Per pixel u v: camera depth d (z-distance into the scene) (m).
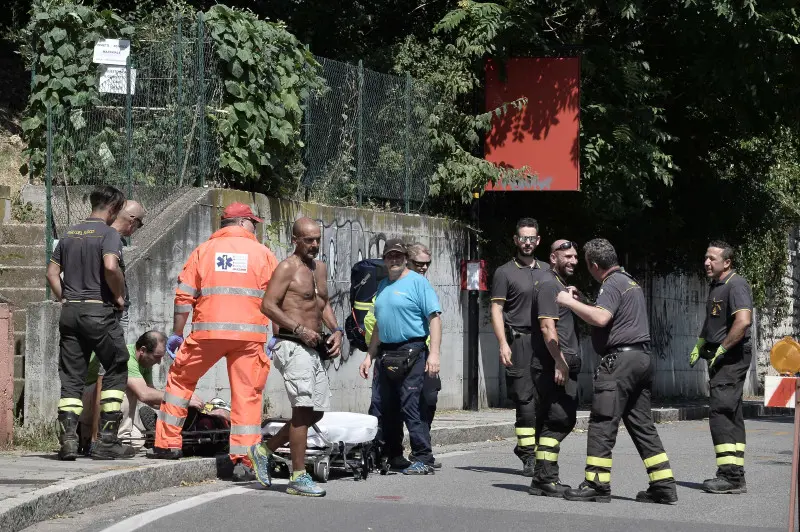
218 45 39.88
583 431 47.97
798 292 98.19
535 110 54.47
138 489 25.77
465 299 53.56
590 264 27.25
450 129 54.12
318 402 26.58
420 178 52.34
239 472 28.42
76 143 39.94
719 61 57.69
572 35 60.62
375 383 31.61
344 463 29.34
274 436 27.20
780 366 21.27
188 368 28.28
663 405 65.69
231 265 28.08
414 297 30.88
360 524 22.59
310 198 45.00
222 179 40.66
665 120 57.62
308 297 26.91
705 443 43.66
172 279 36.59
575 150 54.00
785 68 57.69
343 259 45.44
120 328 28.58
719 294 30.00
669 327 74.81
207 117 39.94
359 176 47.69
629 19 56.91
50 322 33.53
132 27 40.25
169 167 39.41
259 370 28.34
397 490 27.75
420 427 31.12
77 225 28.69
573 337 28.20
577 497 26.72
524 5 54.28
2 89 58.19
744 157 71.19
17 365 35.81
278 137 41.38
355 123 47.72
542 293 27.50
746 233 74.56
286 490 26.95
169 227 36.53
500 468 33.44
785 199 79.50
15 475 24.64
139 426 31.08
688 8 55.47
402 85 51.06
